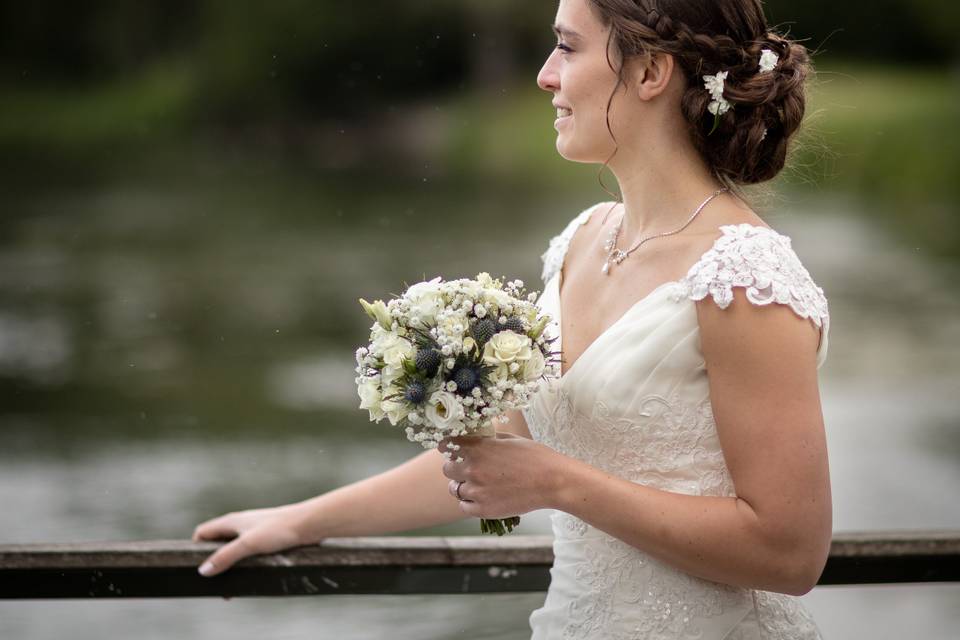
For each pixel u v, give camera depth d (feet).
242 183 145.59
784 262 9.16
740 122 9.66
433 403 9.05
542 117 183.32
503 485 9.25
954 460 40.63
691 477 9.45
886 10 191.42
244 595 11.31
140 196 128.57
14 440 43.91
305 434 44.83
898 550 11.43
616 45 9.60
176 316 67.31
